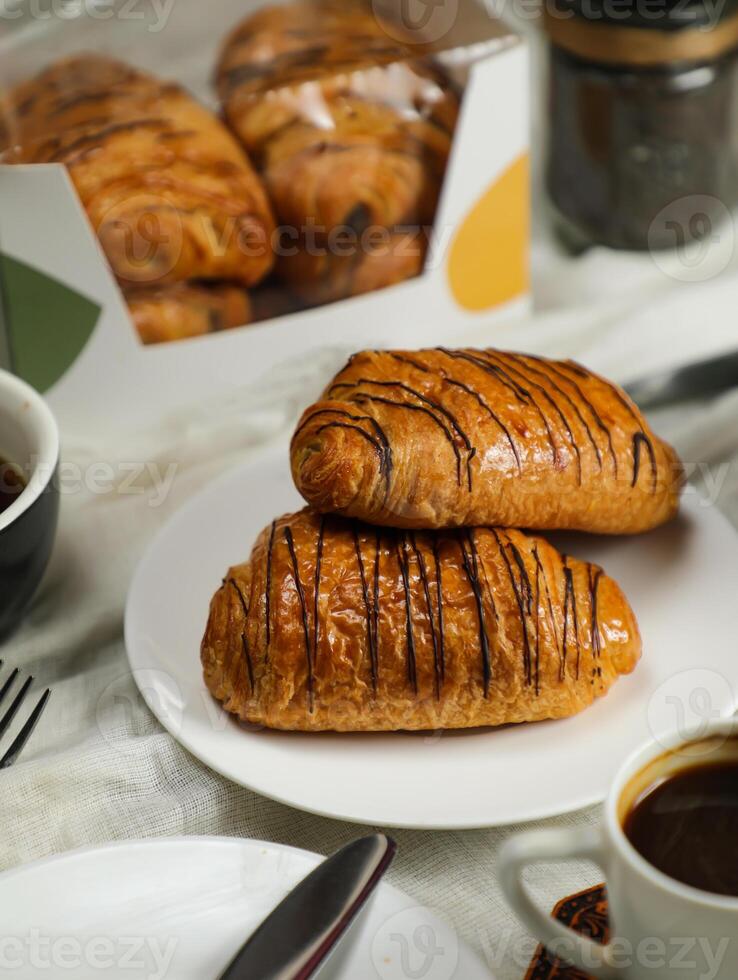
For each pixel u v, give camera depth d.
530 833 0.45
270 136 0.63
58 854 0.49
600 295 0.73
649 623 0.56
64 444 0.67
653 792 0.46
